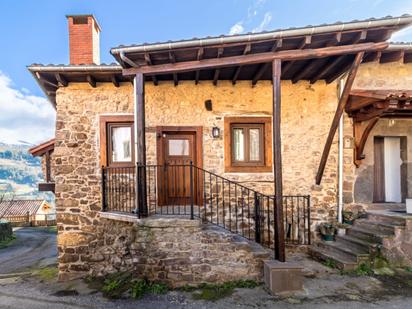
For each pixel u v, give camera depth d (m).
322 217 5.18
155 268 3.87
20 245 10.30
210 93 5.22
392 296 3.46
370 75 5.21
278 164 3.81
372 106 4.50
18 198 25.33
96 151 5.06
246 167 5.22
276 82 3.84
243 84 5.24
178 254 3.87
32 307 3.56
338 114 4.53
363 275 4.02
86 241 4.89
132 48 3.73
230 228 4.80
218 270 3.87
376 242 4.32
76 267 4.82
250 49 3.87
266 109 5.24
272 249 4.81
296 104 5.24
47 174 5.86
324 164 5.02
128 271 4.34
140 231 3.91
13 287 4.33
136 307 3.39
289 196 5.07
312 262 4.59
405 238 4.25
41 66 4.48
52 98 5.62
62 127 5.02
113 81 4.91
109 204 5.01
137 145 4.07
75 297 3.83
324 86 5.25
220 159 5.21
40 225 18.14
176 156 5.32
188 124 5.20
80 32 5.69
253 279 3.87
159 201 5.16
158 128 5.15
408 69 5.25
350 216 5.00
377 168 5.39
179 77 5.05
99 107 5.09
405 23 3.49
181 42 3.70
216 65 3.97
